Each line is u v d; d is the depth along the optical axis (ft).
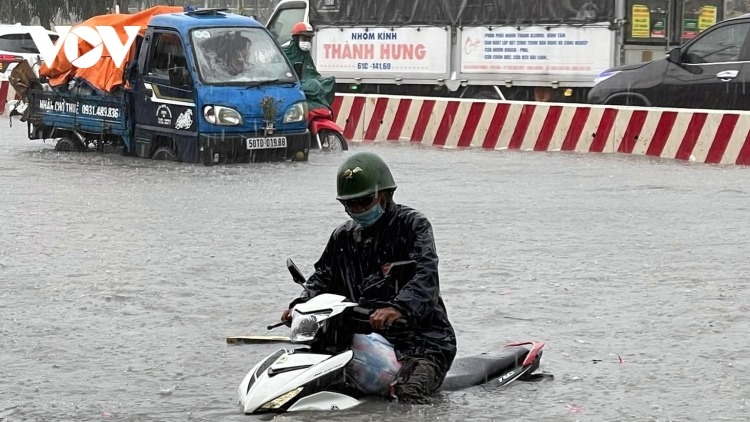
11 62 252.42
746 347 51.03
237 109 124.57
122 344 51.57
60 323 55.42
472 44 181.98
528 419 40.27
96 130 133.28
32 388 44.65
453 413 40.47
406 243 41.24
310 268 68.39
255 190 103.81
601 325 55.16
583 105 143.13
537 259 71.92
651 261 71.36
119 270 67.92
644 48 173.47
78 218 87.20
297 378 39.93
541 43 175.73
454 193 102.68
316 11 196.44
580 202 97.30
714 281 65.31
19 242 76.95
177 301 60.08
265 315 57.06
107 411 41.63
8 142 154.81
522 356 45.65
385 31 189.47
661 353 50.03
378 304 40.40
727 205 95.66
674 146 134.82
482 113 150.71
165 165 123.75
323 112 144.05
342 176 40.96
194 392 44.09
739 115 129.70
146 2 435.53
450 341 42.11
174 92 126.00
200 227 83.15
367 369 41.04
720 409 41.91
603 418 40.65
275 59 130.62
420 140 156.46
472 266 69.56
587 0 171.42
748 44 147.13
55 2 412.77
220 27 128.88
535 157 135.95
